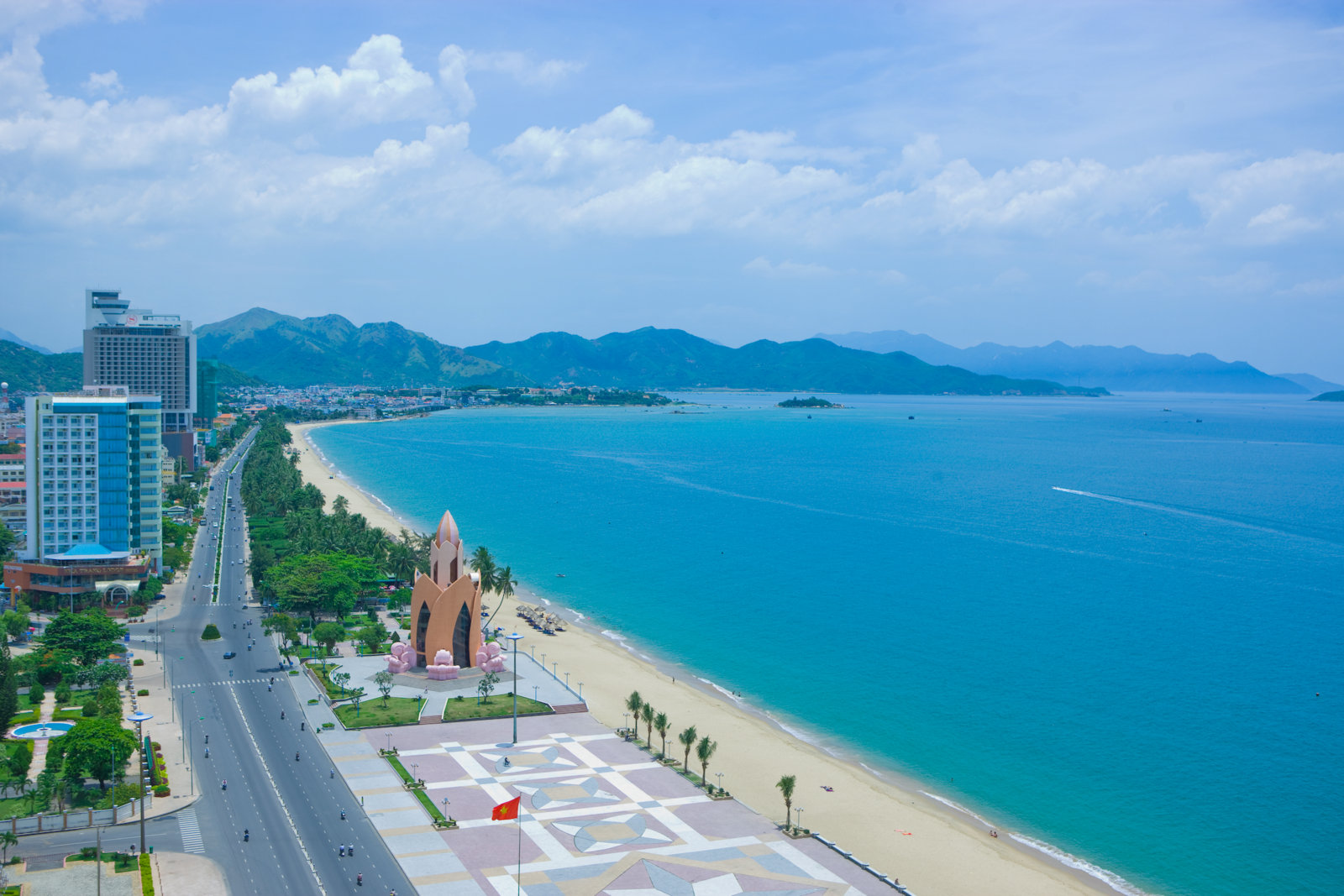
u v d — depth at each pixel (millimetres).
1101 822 168125
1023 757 193250
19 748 167500
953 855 156500
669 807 165500
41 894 132625
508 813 139750
